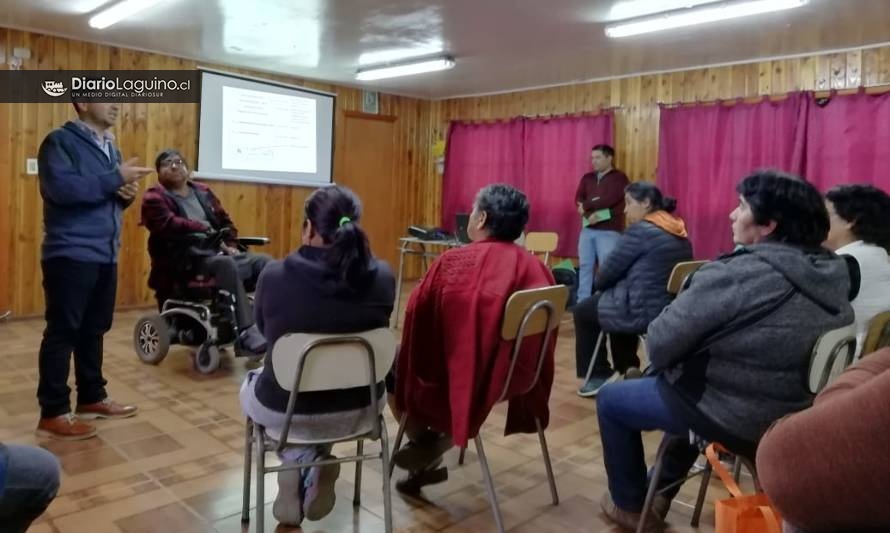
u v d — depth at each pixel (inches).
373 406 71.7
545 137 264.5
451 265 78.8
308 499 76.0
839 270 63.4
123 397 128.6
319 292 67.8
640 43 194.2
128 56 219.6
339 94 281.6
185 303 146.4
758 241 66.0
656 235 124.5
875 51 187.3
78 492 88.0
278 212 267.0
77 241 103.8
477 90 285.6
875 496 23.3
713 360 64.8
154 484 91.0
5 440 104.4
